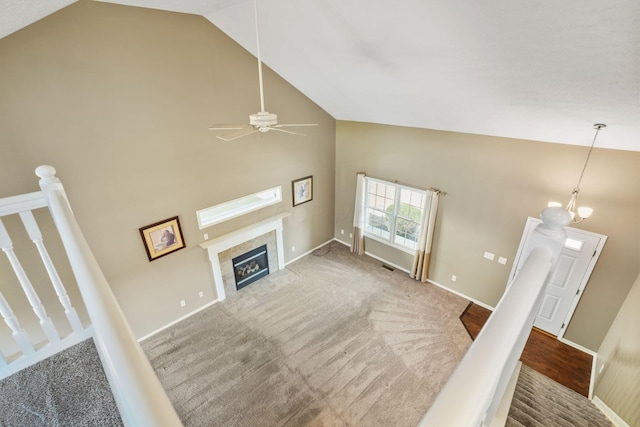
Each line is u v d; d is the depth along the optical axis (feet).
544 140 13.64
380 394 12.93
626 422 8.89
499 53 8.74
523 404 7.61
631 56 7.04
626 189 12.28
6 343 11.37
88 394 4.70
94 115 11.60
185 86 13.69
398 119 17.56
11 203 4.94
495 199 16.05
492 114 12.89
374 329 16.38
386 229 22.02
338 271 21.48
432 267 19.99
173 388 13.16
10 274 10.85
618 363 11.23
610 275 13.46
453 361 14.53
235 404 12.50
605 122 10.37
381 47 10.66
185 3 11.08
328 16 9.98
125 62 11.82
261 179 18.37
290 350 15.02
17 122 10.12
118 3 11.02
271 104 17.38
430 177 18.25
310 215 22.74
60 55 10.42
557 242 3.19
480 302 18.26
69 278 12.00
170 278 15.79
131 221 13.65
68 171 11.51
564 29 7.02
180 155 14.40
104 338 2.10
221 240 17.02
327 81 15.75
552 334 15.87
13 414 4.41
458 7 7.53
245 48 15.10
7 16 6.10
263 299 18.60
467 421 1.47
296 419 11.93
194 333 15.99
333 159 22.89
